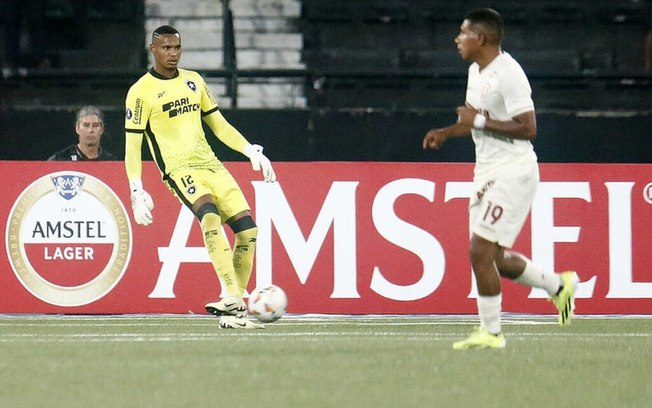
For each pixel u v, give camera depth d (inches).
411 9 2288.4
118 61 2192.4
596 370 753.0
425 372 738.8
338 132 1743.4
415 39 2289.6
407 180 1279.5
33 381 697.0
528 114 870.4
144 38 2215.8
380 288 1277.1
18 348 899.4
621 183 1279.5
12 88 1988.2
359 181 1277.1
